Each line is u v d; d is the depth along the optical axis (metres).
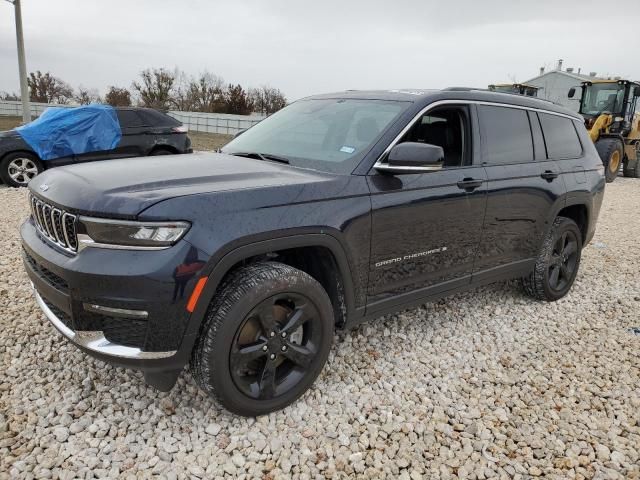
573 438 2.75
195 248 2.31
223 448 2.53
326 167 3.07
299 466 2.44
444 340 3.80
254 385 2.69
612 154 14.43
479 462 2.55
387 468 2.46
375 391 3.08
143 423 2.66
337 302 3.02
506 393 3.14
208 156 3.39
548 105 4.51
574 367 3.52
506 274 4.11
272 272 2.59
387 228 3.05
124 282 2.24
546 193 4.16
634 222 8.82
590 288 5.18
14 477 2.23
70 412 2.69
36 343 3.37
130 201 2.29
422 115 3.32
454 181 3.41
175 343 2.36
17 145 9.20
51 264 2.45
